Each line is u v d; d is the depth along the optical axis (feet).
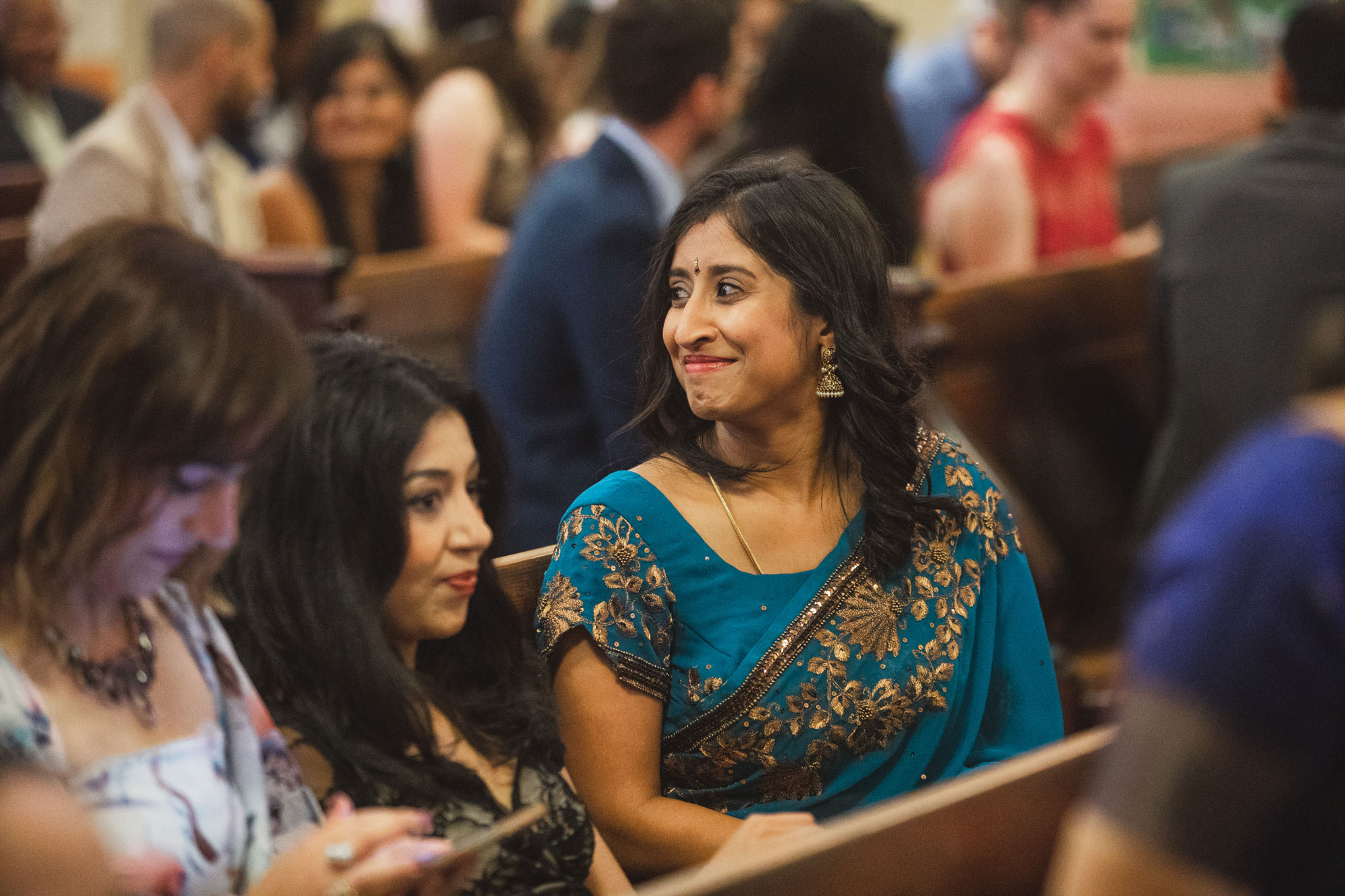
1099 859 4.37
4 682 4.94
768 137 13.52
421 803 6.55
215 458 4.92
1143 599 4.65
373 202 20.44
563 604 7.27
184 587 5.83
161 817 5.22
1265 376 13.83
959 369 16.10
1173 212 14.61
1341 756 4.25
